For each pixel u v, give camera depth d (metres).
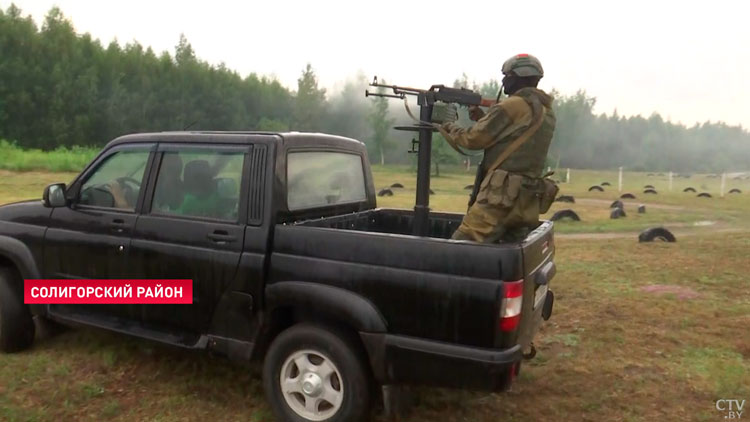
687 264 9.02
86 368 4.44
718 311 6.32
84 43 81.38
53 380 4.23
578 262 9.26
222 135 3.89
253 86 95.31
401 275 3.22
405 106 4.14
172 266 3.89
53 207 4.47
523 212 3.60
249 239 3.62
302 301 3.42
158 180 4.09
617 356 4.98
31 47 72.81
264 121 83.31
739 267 8.74
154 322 4.05
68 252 4.36
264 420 3.74
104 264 4.20
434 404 4.00
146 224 4.02
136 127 73.44
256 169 3.69
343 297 3.31
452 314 3.11
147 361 4.58
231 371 4.44
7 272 4.70
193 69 85.81
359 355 3.39
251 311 3.62
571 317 6.11
